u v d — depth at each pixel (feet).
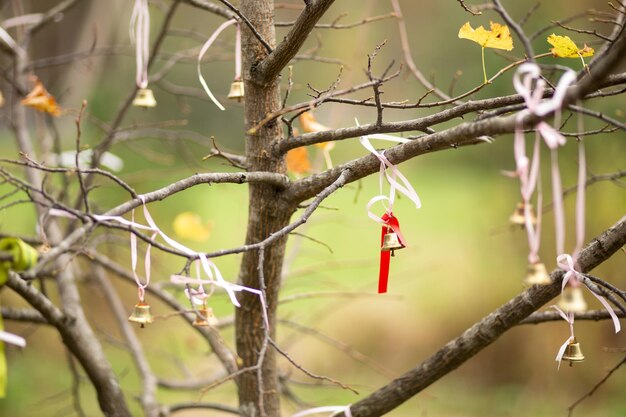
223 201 22.25
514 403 17.21
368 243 24.18
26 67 9.27
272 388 7.57
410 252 22.16
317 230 24.94
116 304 9.21
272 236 6.59
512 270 19.98
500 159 20.51
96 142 11.06
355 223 24.49
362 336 20.12
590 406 17.01
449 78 24.62
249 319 7.48
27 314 8.05
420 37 25.13
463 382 18.29
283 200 7.14
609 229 6.98
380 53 25.32
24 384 16.37
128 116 16.14
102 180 11.60
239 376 7.56
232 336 13.98
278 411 7.61
